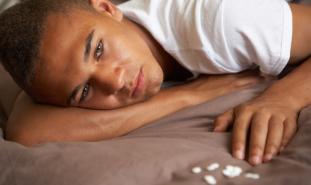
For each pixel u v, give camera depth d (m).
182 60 0.95
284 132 0.77
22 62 0.86
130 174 0.70
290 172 0.69
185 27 0.92
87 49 0.84
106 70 0.85
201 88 0.92
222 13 0.88
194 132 0.80
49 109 0.88
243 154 0.75
